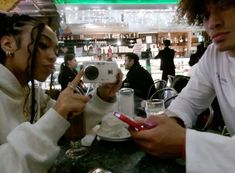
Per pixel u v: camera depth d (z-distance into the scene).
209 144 0.48
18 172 0.49
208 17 0.57
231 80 0.76
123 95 1.16
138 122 0.63
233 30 0.54
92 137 0.94
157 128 0.54
